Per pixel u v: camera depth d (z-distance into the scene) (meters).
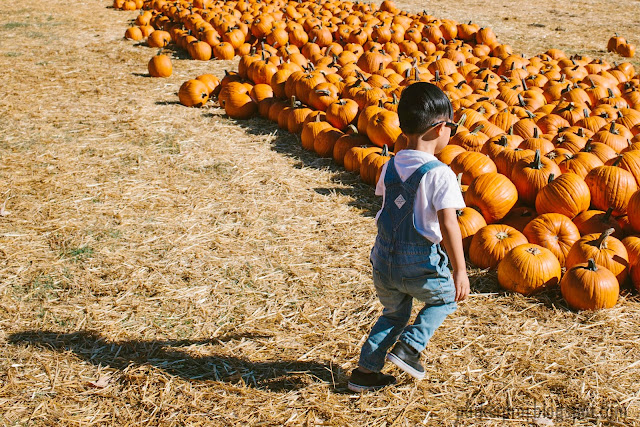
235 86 9.23
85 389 3.68
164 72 11.36
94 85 10.62
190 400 3.61
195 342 4.15
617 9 20.12
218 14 14.51
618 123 7.68
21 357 3.92
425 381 3.80
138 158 7.31
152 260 5.16
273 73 10.02
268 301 4.65
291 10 15.67
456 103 8.12
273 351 4.09
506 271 4.77
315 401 3.63
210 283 4.86
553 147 6.62
